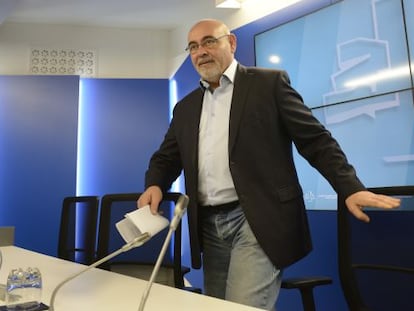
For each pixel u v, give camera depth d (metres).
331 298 2.15
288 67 2.46
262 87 1.32
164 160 1.56
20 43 3.91
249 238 1.25
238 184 1.27
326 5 2.27
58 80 3.73
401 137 1.91
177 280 1.36
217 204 1.36
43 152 3.62
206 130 1.41
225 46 1.41
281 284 1.24
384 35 1.98
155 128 3.88
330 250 2.18
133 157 3.82
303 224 1.29
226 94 1.40
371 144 2.03
